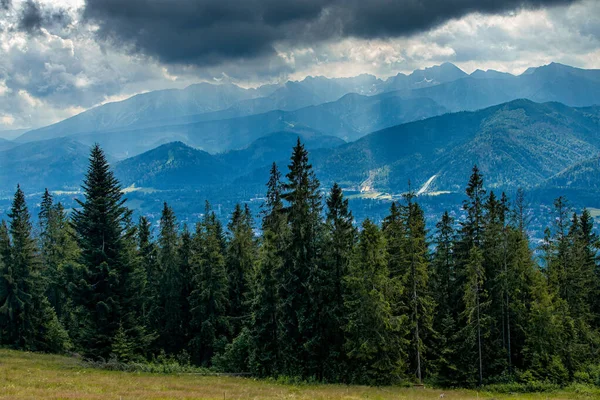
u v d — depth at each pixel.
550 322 46.44
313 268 42.28
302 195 42.53
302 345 43.75
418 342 44.69
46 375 37.03
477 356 47.31
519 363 49.59
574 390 44.03
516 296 48.91
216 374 45.94
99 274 48.88
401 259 45.94
